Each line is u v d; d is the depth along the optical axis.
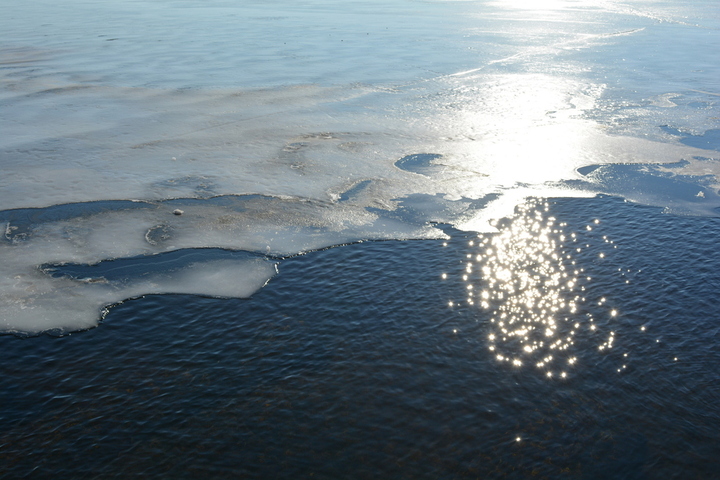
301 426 10.23
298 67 37.91
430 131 25.89
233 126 26.09
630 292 14.21
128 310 13.52
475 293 14.20
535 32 54.09
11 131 24.88
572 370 11.64
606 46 47.03
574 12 71.00
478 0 88.69
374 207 18.59
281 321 13.18
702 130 26.19
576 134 25.59
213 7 72.81
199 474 9.30
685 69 38.41
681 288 14.34
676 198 19.50
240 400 10.82
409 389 11.11
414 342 12.45
